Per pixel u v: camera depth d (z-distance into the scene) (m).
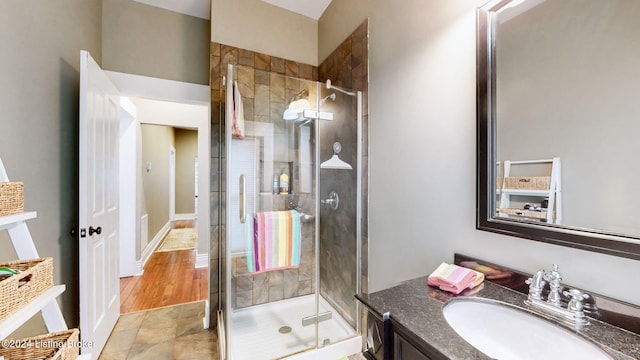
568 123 0.81
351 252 1.96
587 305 0.75
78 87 1.80
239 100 1.88
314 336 1.88
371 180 1.78
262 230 1.92
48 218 1.45
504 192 0.98
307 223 2.10
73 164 1.75
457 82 1.18
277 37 2.35
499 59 1.00
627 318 0.69
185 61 2.45
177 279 3.14
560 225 0.83
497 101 1.01
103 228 1.82
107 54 2.20
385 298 0.90
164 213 5.56
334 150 2.01
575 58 0.80
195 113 3.61
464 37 1.14
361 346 1.87
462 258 1.15
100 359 1.72
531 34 0.91
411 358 0.72
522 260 0.94
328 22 2.33
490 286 0.99
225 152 1.86
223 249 1.95
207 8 2.38
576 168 0.80
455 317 0.86
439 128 1.27
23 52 1.25
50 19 1.47
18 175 1.21
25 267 0.89
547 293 0.84
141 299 2.61
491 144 1.02
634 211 0.69
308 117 2.08
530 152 0.91
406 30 1.47
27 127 1.28
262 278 2.05
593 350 0.66
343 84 2.09
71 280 1.71
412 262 1.45
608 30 0.73
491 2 1.02
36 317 1.27
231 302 1.82
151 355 1.76
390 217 1.62
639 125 0.68
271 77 2.00
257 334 1.89
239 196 1.87
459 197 1.17
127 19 2.27
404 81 1.49
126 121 3.26
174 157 7.01
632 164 0.69
